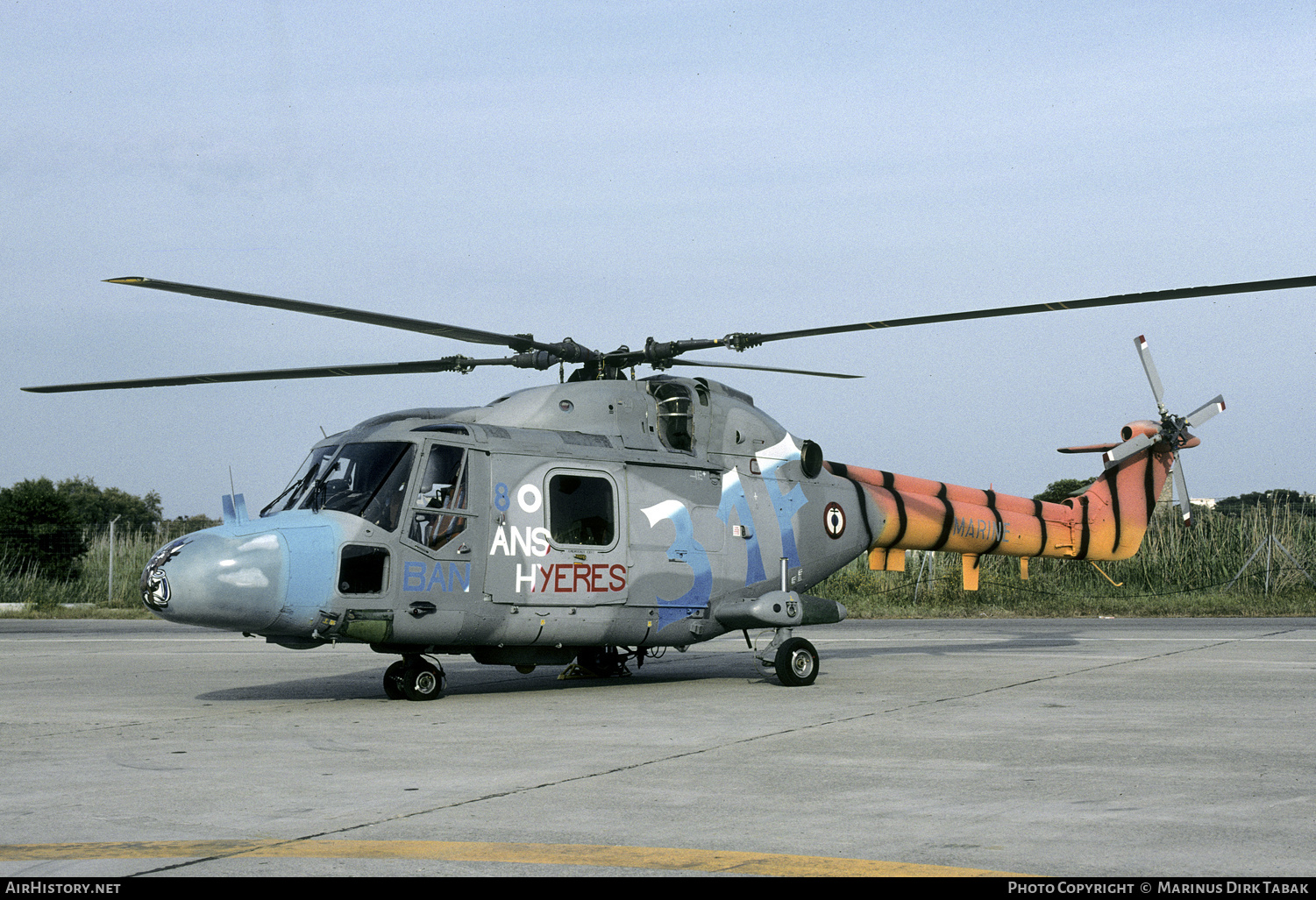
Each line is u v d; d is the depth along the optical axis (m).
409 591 10.99
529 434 12.10
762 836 5.70
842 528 14.55
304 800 6.60
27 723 10.11
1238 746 8.36
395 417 11.90
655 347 13.20
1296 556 28.86
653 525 12.55
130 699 12.00
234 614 10.30
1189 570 29.23
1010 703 10.89
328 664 16.34
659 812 6.25
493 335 11.96
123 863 5.22
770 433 14.02
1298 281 10.05
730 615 12.80
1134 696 11.34
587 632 12.09
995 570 29.86
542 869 5.11
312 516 10.97
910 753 8.12
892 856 5.30
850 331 12.47
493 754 8.20
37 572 31.97
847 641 19.56
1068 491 47.62
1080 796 6.62
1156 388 19.00
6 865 5.20
